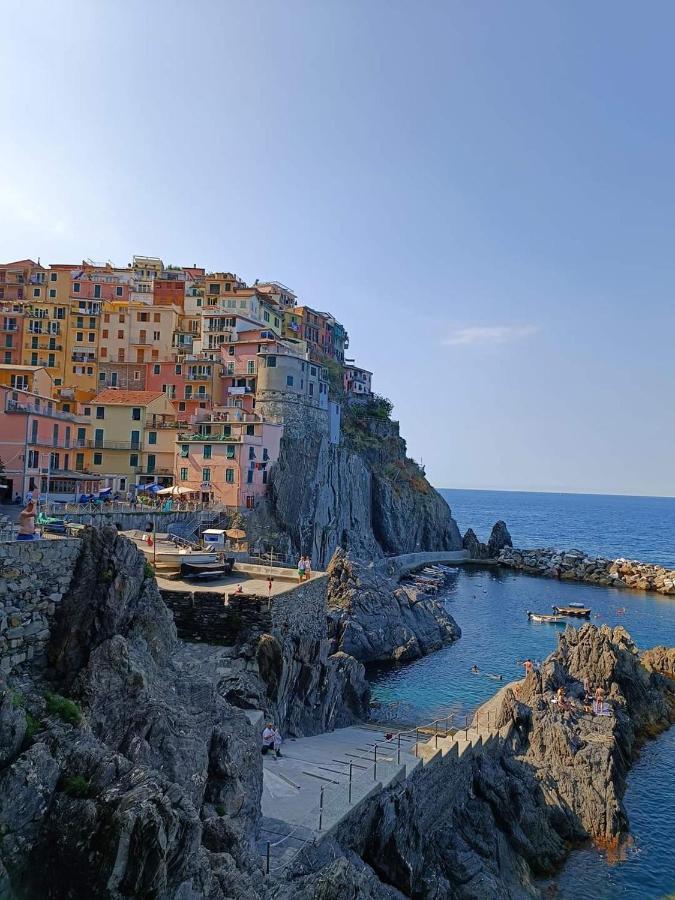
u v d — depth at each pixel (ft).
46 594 68.33
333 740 114.62
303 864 68.59
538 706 152.97
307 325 499.51
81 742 54.03
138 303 419.95
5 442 231.71
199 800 60.64
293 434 347.97
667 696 191.72
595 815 122.93
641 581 428.56
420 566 455.63
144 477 317.83
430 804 104.01
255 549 282.56
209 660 107.86
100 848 45.19
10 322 387.75
